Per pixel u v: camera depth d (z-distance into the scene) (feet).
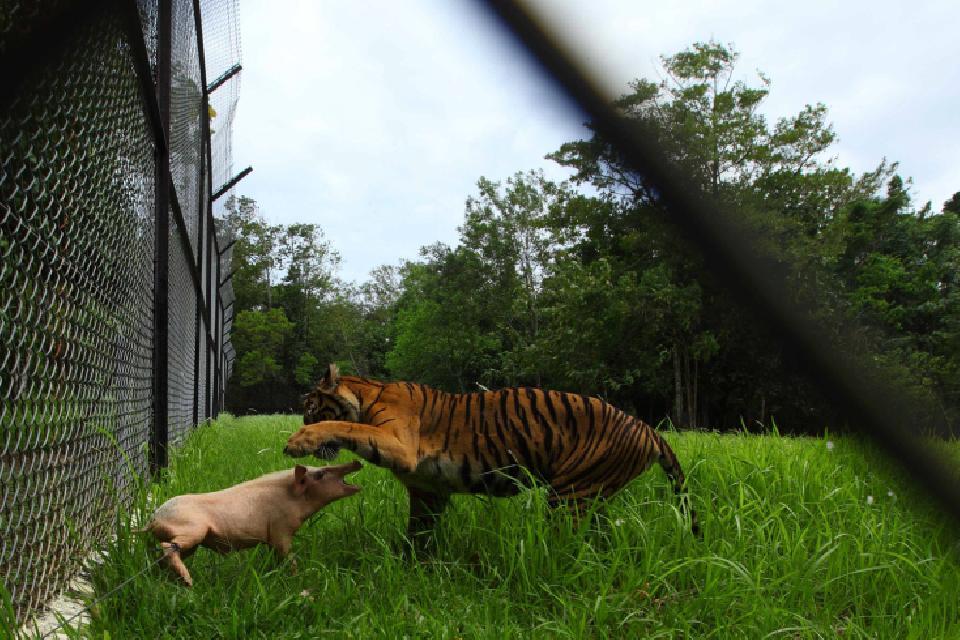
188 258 20.62
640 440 9.92
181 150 16.63
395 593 7.42
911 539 9.24
